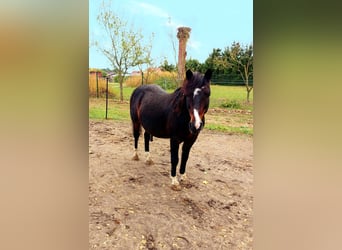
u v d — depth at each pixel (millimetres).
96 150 3928
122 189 2822
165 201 2682
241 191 2961
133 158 3682
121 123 5613
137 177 3146
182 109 2590
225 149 4344
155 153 4105
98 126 5262
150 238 2109
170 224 2311
